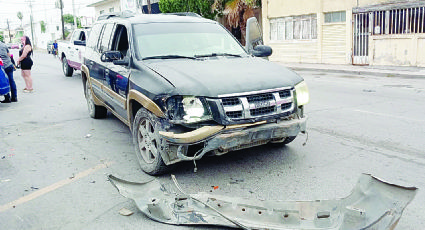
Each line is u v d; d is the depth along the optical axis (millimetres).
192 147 4285
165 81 4336
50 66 22750
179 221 3482
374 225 2846
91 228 3461
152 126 4523
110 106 6383
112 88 5863
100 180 4566
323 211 3369
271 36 22188
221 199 3766
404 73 13680
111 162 5184
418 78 13125
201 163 4992
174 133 4102
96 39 7164
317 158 5086
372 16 16469
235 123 4078
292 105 4520
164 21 5875
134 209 3807
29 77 11938
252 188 4207
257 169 4750
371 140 5816
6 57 9844
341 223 3131
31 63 11898
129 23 5719
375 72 14492
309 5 19203
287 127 4398
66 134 6711
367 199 3338
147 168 4680
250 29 8047
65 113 8578
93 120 7777
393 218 2957
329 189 4125
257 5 22719
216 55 5430
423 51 15047
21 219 3664
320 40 19047
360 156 5129
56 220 3625
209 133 3980
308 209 3496
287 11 20578
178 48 5387
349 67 16781
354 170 4645
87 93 7969
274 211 3473
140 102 4574
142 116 4672
